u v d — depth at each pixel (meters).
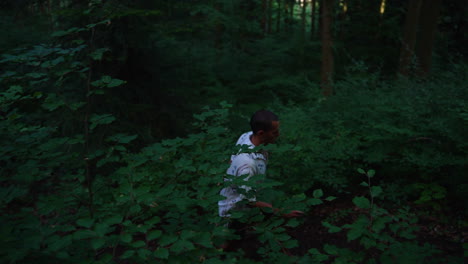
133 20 4.46
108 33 4.17
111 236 1.08
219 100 7.34
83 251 1.27
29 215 1.32
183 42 7.89
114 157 1.44
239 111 6.97
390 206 3.67
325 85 6.54
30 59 1.43
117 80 1.34
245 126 5.14
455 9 11.15
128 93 4.91
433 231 3.18
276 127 2.11
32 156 1.56
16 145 1.58
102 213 1.41
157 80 5.49
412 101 4.21
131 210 1.20
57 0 4.56
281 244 1.28
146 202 1.22
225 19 8.40
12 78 1.47
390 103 4.41
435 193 3.63
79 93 4.09
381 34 12.09
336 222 3.54
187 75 6.63
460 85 4.15
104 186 1.59
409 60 7.39
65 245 1.00
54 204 1.38
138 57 5.15
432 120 3.80
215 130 1.77
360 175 4.27
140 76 5.34
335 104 4.96
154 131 4.86
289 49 10.10
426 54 7.42
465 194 3.36
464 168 3.50
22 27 5.07
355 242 3.11
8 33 4.79
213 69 8.61
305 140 4.18
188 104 5.81
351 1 12.45
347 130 4.27
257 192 1.49
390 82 5.56
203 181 1.40
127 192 1.27
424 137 3.78
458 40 10.73
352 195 4.01
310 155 4.01
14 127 1.65
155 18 5.29
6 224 1.23
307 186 3.68
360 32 12.59
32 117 3.41
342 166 3.94
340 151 3.96
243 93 8.17
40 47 1.47
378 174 4.21
